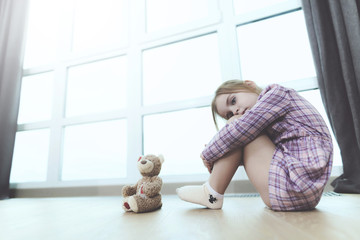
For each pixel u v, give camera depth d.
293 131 0.70
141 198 0.79
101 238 0.45
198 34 1.83
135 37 2.00
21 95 2.23
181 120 1.77
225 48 1.70
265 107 0.70
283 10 1.62
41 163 2.03
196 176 1.57
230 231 0.45
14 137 1.91
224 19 1.76
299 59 1.60
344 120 1.20
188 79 1.84
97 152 1.92
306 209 0.66
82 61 2.11
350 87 1.20
